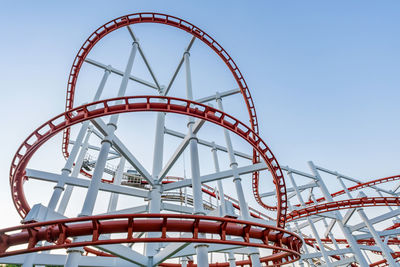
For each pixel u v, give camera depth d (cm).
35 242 860
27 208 1706
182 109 1391
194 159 1311
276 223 1786
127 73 1862
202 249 1030
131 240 796
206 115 1389
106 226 870
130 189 1577
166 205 1764
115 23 2164
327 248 4056
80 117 1316
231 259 1902
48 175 1415
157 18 2270
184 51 2078
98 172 1164
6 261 1167
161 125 2019
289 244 1223
